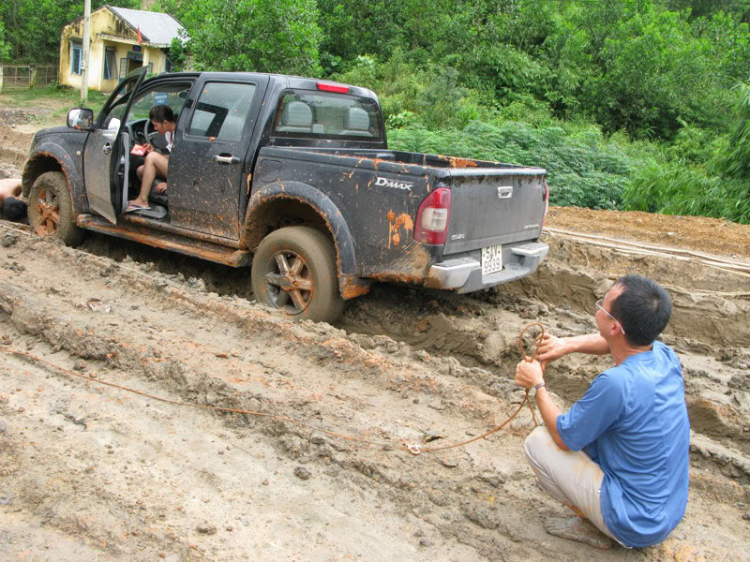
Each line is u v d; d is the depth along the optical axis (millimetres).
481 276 5223
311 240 5414
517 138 15805
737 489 3674
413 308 5980
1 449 3529
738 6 38188
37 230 7641
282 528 3148
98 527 2996
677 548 3156
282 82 5801
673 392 2846
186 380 4328
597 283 6809
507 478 3592
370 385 4543
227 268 7070
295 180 5477
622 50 26938
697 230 9641
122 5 38531
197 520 3129
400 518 3279
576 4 31531
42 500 3152
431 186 4762
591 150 15898
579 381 4910
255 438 3873
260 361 4773
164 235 6605
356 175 5129
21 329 5074
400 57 23500
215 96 6074
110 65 31922
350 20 25109
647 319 2721
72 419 3908
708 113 26547
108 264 6297
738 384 4844
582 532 3143
